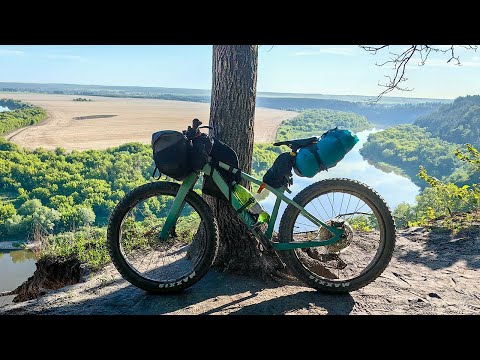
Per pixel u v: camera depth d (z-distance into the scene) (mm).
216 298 3332
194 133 3287
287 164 3334
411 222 6223
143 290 3482
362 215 3416
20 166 98375
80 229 6785
